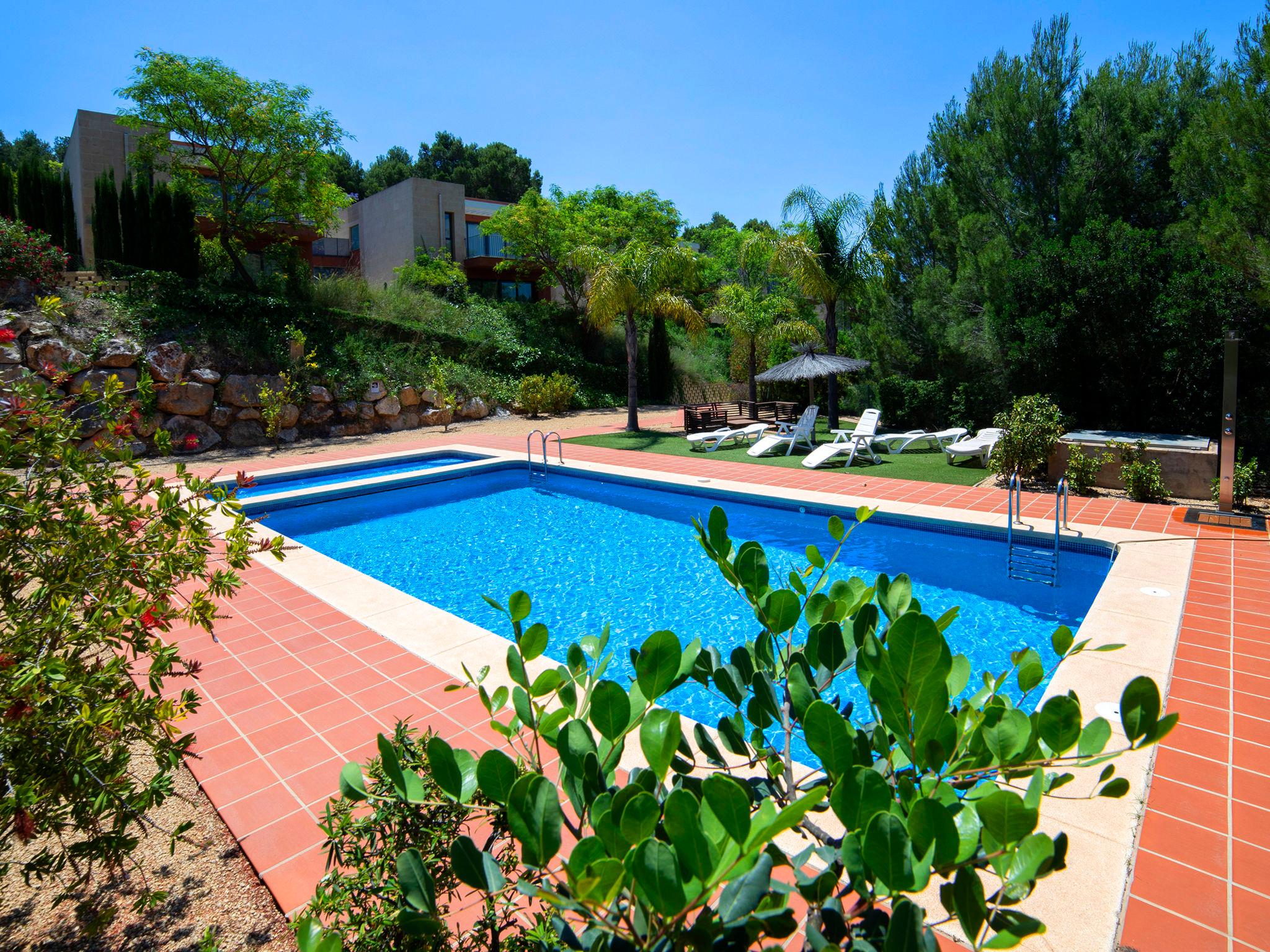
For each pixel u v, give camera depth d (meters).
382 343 19.98
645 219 26.92
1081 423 12.77
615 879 0.88
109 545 2.63
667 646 1.37
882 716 1.20
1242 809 3.29
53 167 22.72
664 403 25.17
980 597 7.00
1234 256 9.16
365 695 4.71
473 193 50.91
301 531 10.30
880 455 13.49
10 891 2.96
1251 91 8.99
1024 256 13.24
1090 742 1.16
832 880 1.11
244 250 20.98
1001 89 13.61
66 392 13.90
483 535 10.01
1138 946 2.55
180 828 2.31
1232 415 8.36
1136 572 6.62
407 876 1.27
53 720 2.01
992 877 2.79
